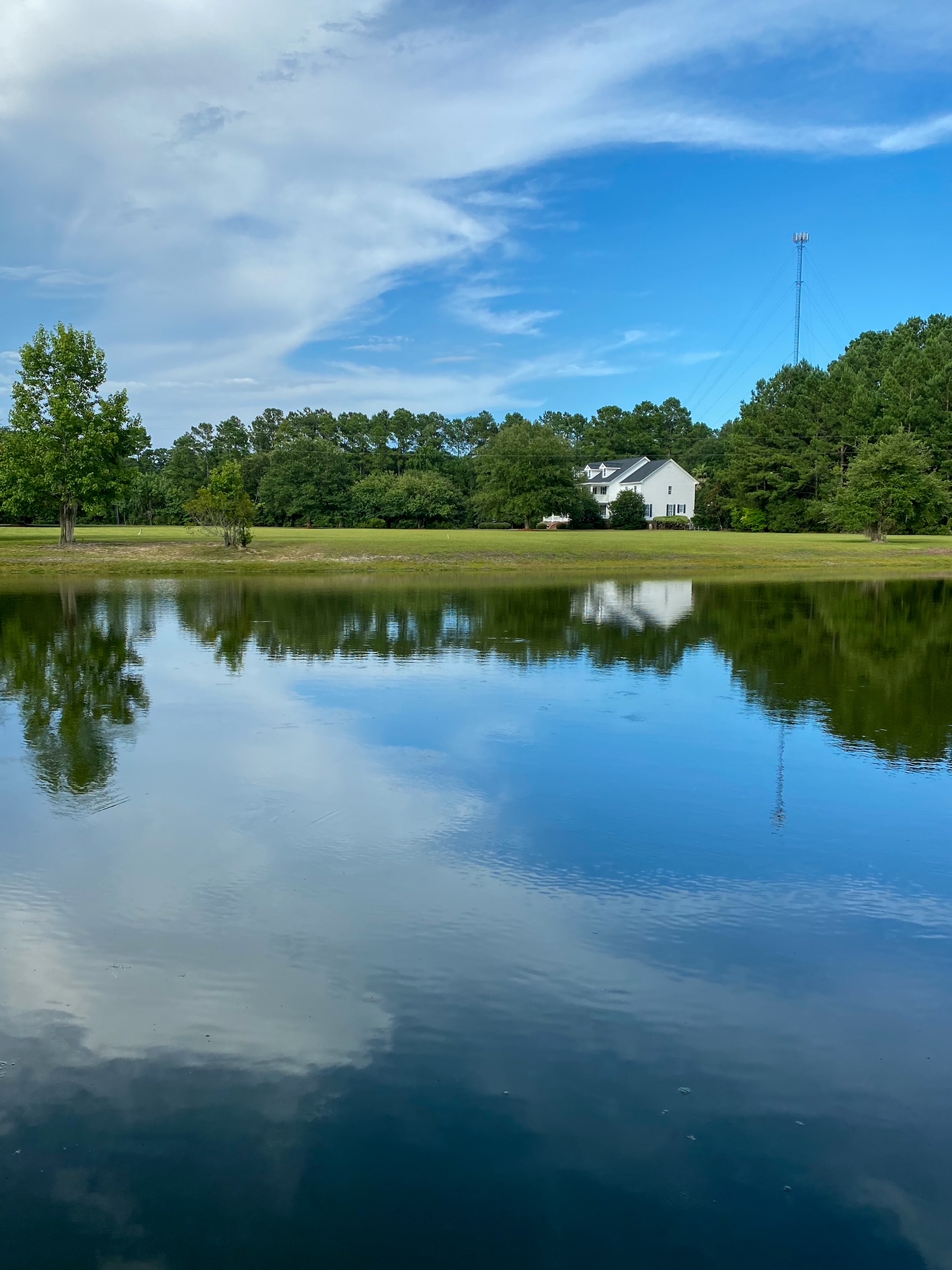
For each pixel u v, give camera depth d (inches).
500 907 248.8
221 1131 161.9
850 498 2106.3
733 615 891.4
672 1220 142.9
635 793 345.4
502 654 650.2
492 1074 177.2
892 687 540.7
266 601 991.0
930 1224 142.6
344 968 216.2
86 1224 141.3
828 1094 173.0
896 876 272.2
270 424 5128.0
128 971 214.4
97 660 618.5
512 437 3046.3
